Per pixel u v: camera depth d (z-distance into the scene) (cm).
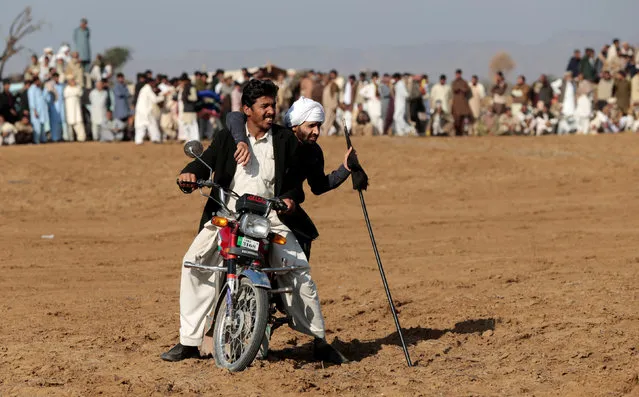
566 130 6225
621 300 1817
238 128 1380
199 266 1373
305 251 1412
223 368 1366
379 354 1509
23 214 3838
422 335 1652
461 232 3225
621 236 2919
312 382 1308
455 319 1762
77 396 1259
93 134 5403
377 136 5688
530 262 2444
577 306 1789
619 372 1312
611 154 5288
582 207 3797
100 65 5906
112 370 1412
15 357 1505
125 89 5444
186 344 1427
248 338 1366
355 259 2686
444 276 2300
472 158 5038
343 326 1764
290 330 1709
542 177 4681
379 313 1867
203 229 1399
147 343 1620
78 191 4297
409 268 2475
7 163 4666
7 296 2183
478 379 1330
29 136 5222
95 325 1806
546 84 6341
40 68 5750
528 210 3778
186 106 5128
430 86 6694
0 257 2822
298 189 1399
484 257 2617
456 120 5959
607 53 6500
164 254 2903
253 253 1328
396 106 5850
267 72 5381
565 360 1412
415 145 5381
